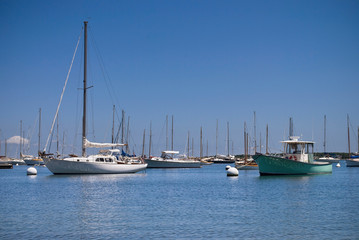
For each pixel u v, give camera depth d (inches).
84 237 879.1
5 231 933.8
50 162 2453.2
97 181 2229.3
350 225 992.2
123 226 986.1
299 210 1213.7
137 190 1812.3
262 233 911.7
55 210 1220.5
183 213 1167.6
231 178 2746.1
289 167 2544.3
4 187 1935.3
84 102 2605.8
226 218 1086.4
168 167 4601.4
